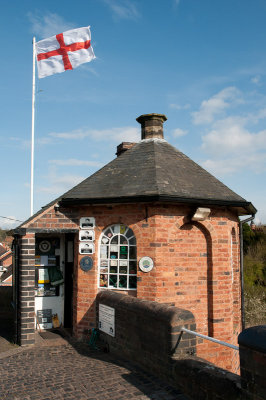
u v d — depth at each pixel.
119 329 6.95
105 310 7.54
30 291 8.00
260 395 3.67
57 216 8.36
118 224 8.20
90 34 11.79
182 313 5.43
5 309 12.77
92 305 8.06
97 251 8.23
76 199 8.04
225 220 8.44
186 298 7.84
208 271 8.18
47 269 9.54
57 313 9.52
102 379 5.63
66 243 9.70
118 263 8.12
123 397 4.93
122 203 7.75
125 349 6.69
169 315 5.41
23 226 8.06
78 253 8.37
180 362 5.07
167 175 8.26
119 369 6.08
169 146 9.97
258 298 16.00
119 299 7.03
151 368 5.82
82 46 11.73
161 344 5.54
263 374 3.64
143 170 8.50
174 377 5.17
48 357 6.98
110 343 7.26
